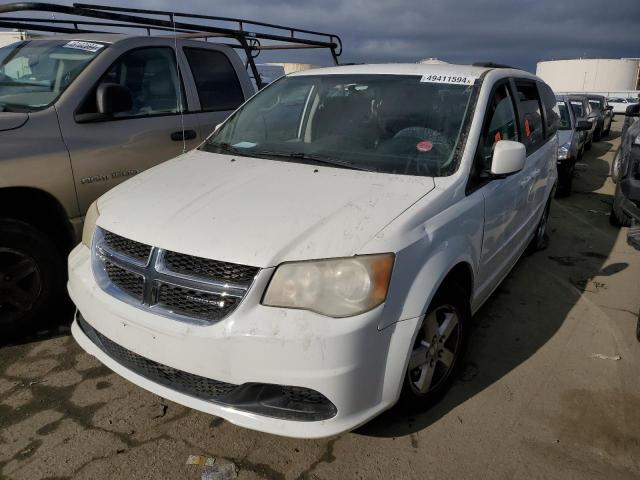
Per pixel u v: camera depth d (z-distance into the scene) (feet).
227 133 11.87
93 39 13.52
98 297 8.04
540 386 9.98
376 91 10.97
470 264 9.19
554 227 21.26
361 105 10.84
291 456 8.02
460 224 8.71
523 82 13.55
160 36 14.37
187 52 14.94
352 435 8.48
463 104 10.21
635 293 14.52
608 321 12.77
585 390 9.90
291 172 9.33
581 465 8.01
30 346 10.87
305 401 7.15
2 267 10.49
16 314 10.85
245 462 7.88
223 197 8.39
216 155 10.81
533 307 13.47
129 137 12.77
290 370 6.81
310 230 7.34
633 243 13.79
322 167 9.51
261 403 7.18
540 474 7.81
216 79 15.69
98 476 7.53
